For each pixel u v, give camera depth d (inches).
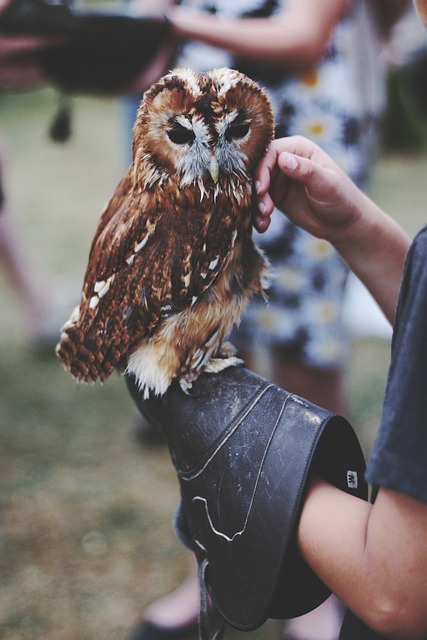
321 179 51.1
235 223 51.8
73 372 54.8
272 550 42.4
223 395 48.2
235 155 50.7
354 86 91.1
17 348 166.2
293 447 43.2
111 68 79.9
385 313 56.6
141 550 108.9
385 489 38.4
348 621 46.1
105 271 53.1
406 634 38.7
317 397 98.3
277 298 93.4
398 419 37.3
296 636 94.0
